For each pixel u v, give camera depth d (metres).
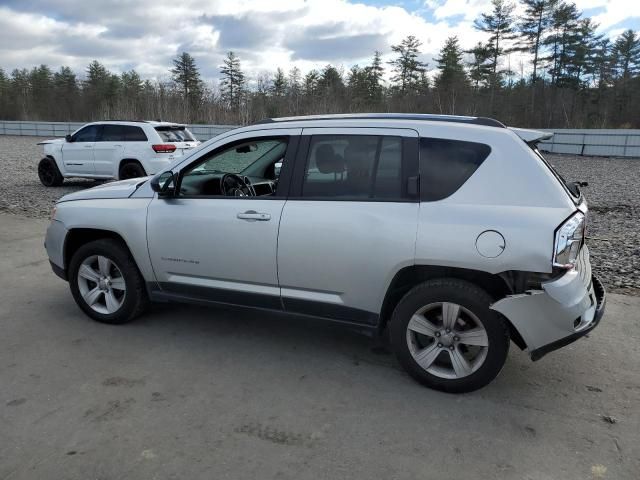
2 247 7.08
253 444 2.82
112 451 2.74
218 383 3.49
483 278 3.24
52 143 12.80
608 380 3.57
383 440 2.87
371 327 3.58
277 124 3.84
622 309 4.88
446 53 64.00
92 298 4.50
